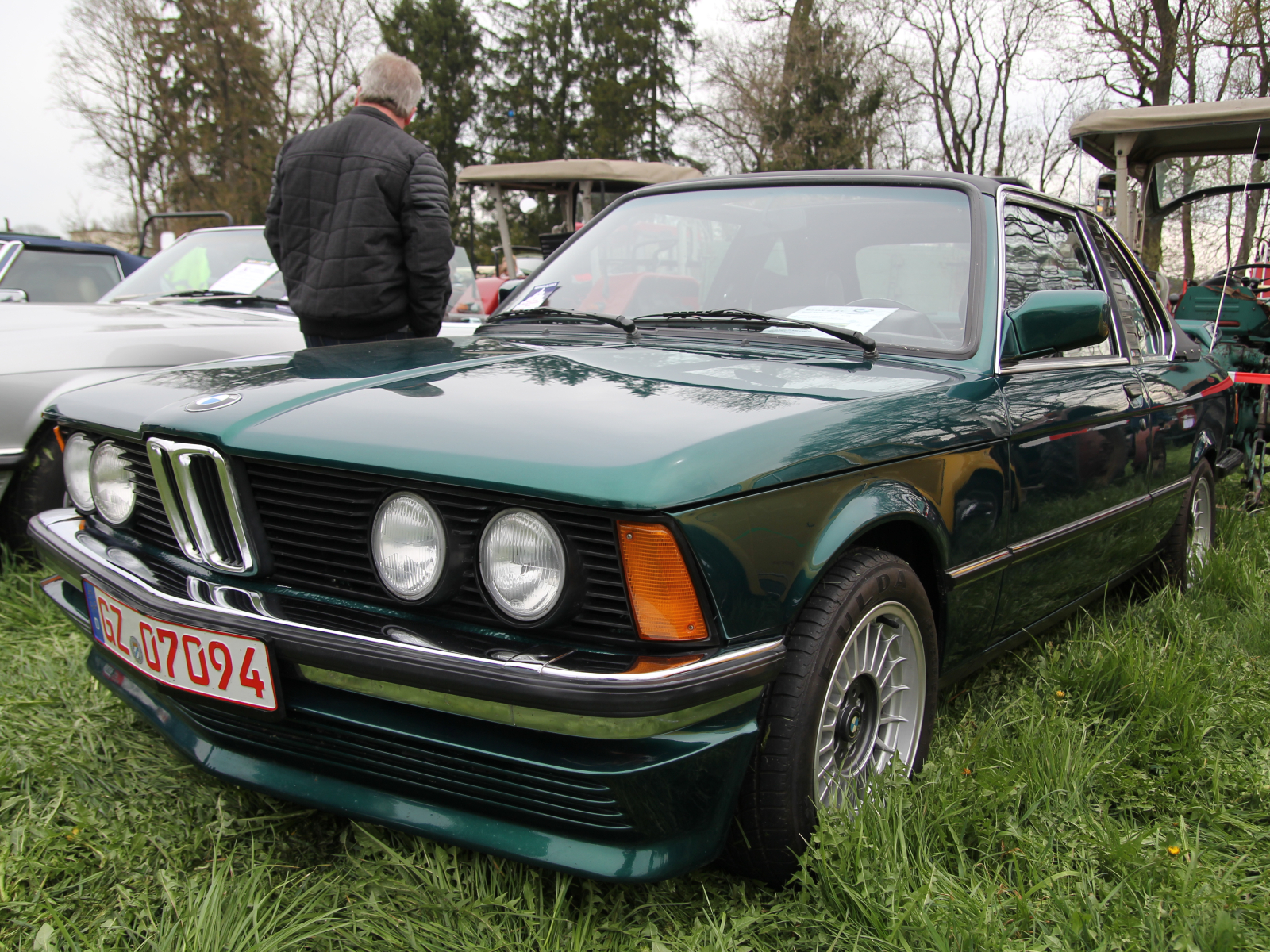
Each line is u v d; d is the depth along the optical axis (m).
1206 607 3.58
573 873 1.58
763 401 1.85
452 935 1.66
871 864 1.74
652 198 3.15
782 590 1.66
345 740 1.72
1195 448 3.78
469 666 1.52
